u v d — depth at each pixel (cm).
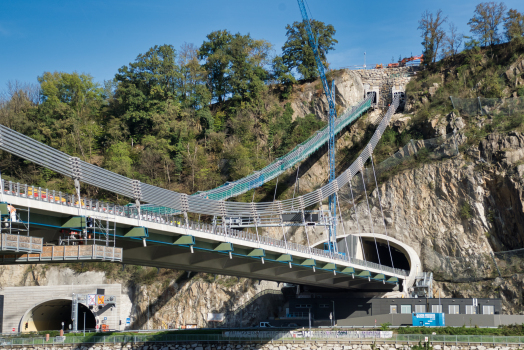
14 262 5212
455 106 13600
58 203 5197
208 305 11369
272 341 8594
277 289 11881
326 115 15750
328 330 8912
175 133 14038
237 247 7631
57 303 11650
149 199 6619
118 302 11325
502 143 11850
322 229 12888
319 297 11538
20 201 4791
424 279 11419
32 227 5238
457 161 12288
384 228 12719
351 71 16512
